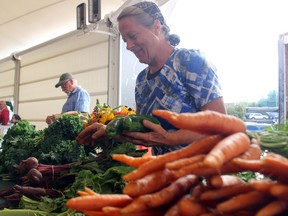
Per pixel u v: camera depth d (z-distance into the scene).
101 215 0.60
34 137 2.04
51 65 5.55
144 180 0.57
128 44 1.46
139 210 0.55
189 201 0.53
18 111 6.56
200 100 1.34
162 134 1.23
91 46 4.57
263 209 0.47
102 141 1.57
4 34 6.64
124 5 3.34
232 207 0.50
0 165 1.93
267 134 0.93
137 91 1.64
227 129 0.58
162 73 1.43
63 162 1.65
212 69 1.36
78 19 3.83
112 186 1.21
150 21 1.40
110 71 4.07
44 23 5.68
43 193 1.36
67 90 3.71
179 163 0.53
